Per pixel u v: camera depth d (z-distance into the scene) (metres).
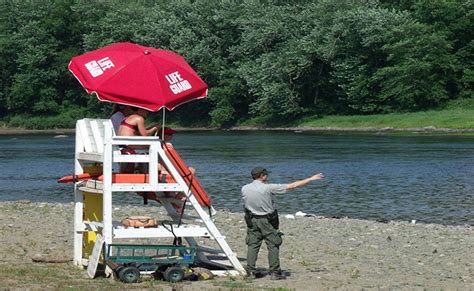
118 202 30.98
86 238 14.65
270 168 45.88
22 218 23.12
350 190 34.75
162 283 12.85
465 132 78.69
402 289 12.81
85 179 14.01
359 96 94.50
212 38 104.50
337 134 82.44
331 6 95.75
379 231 21.41
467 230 21.91
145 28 106.19
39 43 115.44
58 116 114.44
